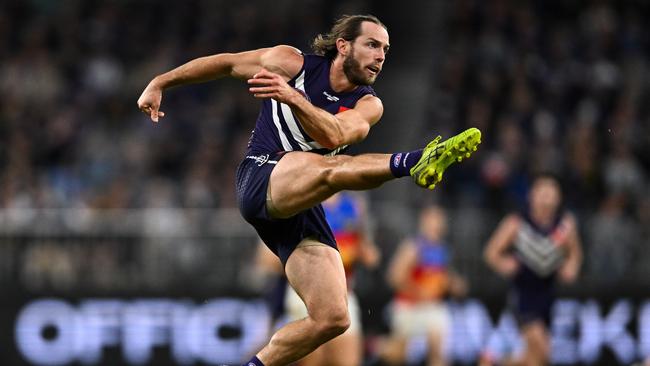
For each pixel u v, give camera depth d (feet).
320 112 55.88
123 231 128.88
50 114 166.91
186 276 128.57
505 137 161.68
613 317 130.21
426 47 189.98
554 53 181.78
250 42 183.52
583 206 156.04
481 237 132.98
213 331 127.54
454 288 121.19
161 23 186.70
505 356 126.41
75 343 126.93
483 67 178.50
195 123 166.40
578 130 165.48
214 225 129.90
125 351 127.13
